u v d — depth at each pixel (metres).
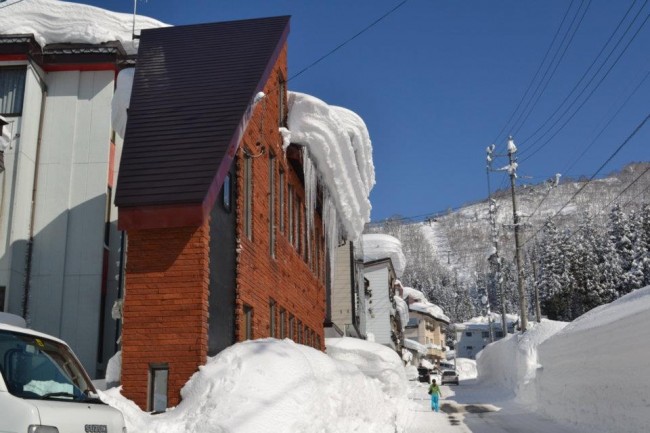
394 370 21.52
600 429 14.66
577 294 72.69
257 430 7.70
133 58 21.25
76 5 21.69
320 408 9.16
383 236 46.91
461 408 24.95
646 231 73.12
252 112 12.51
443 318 105.44
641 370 12.52
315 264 21.64
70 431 5.69
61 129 20.62
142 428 7.79
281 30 14.65
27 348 6.38
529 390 25.23
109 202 20.75
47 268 19.52
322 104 17.88
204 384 8.64
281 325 16.20
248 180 13.66
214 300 10.88
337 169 19.16
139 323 9.93
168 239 10.17
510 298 116.00
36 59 20.33
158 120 11.45
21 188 19.34
